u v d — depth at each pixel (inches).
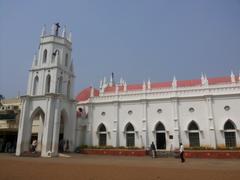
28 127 1646.2
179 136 1745.8
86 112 2087.8
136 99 1939.0
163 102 1862.7
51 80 1715.1
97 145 1971.0
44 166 807.7
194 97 1781.5
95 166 823.1
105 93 2086.6
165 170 718.5
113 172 664.4
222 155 1486.2
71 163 946.1
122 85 2255.2
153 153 1491.1
